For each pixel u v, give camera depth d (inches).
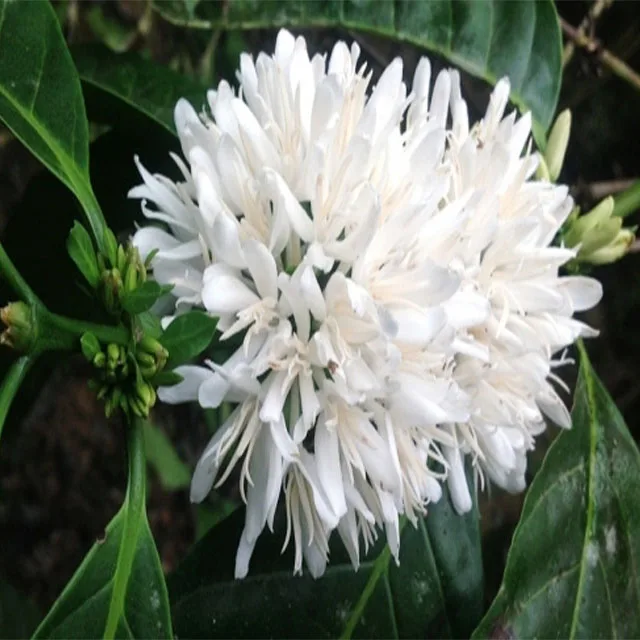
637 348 14.1
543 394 6.9
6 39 6.5
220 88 6.2
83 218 6.5
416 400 5.6
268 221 5.8
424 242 5.8
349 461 5.7
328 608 7.8
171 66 12.3
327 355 5.4
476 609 8.2
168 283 5.8
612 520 8.1
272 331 5.7
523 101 9.0
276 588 7.7
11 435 9.0
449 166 6.3
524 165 6.7
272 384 5.6
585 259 8.0
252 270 5.6
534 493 7.9
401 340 5.5
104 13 12.2
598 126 13.1
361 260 5.6
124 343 5.5
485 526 13.8
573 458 8.1
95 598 5.8
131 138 8.7
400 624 7.9
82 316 8.2
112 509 15.6
